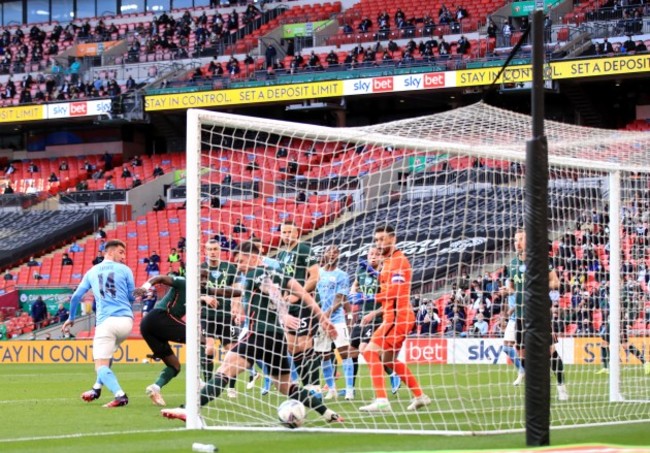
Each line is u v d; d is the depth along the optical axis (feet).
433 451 35.83
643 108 177.37
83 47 227.81
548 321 38.09
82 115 195.11
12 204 196.54
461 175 70.28
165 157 206.39
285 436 43.47
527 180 38.70
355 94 172.86
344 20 209.67
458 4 202.69
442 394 65.31
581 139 61.72
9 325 151.43
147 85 197.16
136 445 40.40
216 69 198.59
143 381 86.58
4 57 232.12
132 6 245.04
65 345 130.72
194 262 46.62
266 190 129.39
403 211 74.84
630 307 77.00
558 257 72.49
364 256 66.39
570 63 159.12
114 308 59.06
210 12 232.94
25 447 40.06
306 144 170.60
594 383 71.36
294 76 179.83
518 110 184.55
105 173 205.67
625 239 76.13
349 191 66.59
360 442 41.09
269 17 218.38
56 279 171.12
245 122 48.65
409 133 57.16
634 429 46.39
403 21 198.39
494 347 89.51
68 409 58.39
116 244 59.31
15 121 201.16
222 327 53.01
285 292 49.65
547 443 37.70
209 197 54.39
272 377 47.60
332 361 61.36
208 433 44.70
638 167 61.93
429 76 167.43
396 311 52.21
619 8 174.70
